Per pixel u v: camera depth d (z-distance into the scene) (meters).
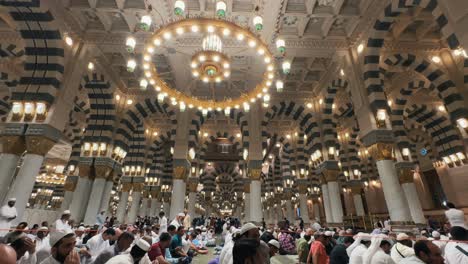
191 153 13.04
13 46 10.60
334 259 4.39
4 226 6.34
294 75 13.21
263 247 1.73
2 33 10.58
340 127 18.38
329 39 10.25
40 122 8.13
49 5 8.12
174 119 13.48
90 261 3.95
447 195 15.01
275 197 23.44
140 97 13.77
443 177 15.41
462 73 10.12
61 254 2.44
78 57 9.74
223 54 6.11
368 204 19.91
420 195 17.67
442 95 10.43
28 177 7.58
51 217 11.62
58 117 8.59
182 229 6.21
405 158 11.65
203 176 27.41
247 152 13.08
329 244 5.66
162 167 20.72
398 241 4.02
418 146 18.38
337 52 10.52
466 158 12.03
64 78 9.07
